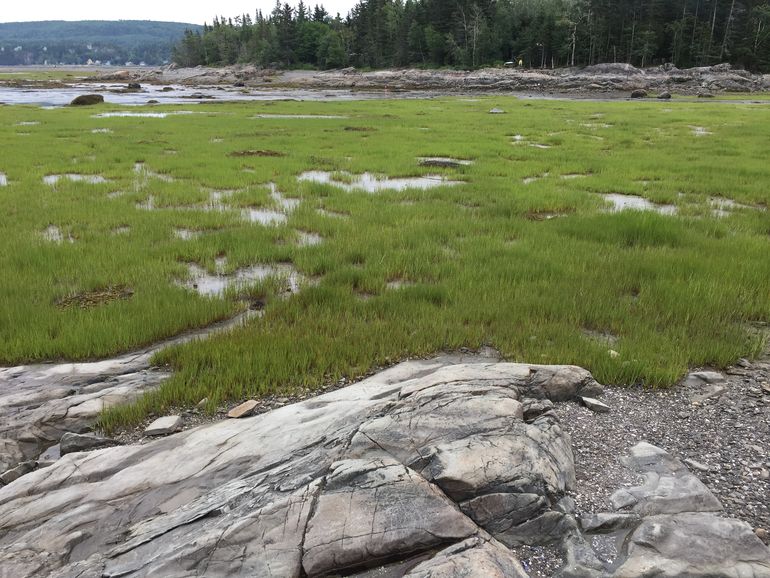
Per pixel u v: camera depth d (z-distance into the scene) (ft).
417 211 45.88
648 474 14.10
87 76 455.63
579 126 113.09
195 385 20.71
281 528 11.89
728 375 20.62
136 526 13.23
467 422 14.64
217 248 37.09
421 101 200.85
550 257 33.96
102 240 38.50
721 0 335.26
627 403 18.11
